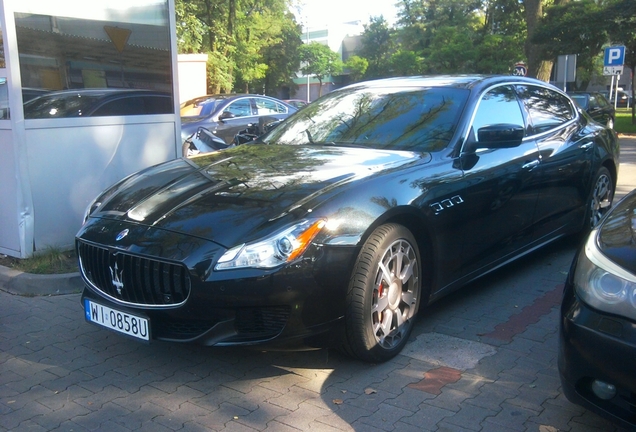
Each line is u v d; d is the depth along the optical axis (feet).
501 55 138.82
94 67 19.13
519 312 14.55
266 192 11.23
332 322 10.57
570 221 17.87
